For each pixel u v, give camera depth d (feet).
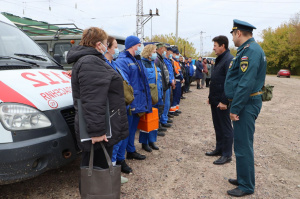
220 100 12.65
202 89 47.42
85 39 7.03
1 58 9.61
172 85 19.19
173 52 23.72
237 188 9.89
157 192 9.89
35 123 8.09
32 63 10.38
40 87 8.92
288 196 9.80
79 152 9.31
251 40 9.35
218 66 12.75
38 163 8.16
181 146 15.29
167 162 12.80
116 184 6.68
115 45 9.89
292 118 23.99
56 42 21.54
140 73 11.76
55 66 11.60
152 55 14.14
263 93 9.70
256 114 9.43
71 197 9.22
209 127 20.02
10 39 11.02
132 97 10.39
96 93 6.37
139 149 14.58
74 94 6.89
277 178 11.30
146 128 12.79
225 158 12.83
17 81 8.61
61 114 8.80
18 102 7.95
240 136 9.50
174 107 23.20
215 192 10.00
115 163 10.64
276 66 155.43
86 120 6.38
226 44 12.57
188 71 39.14
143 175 11.28
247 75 8.87
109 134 6.73
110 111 6.94
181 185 10.48
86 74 6.41
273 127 20.38
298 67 145.18
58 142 8.45
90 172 6.55
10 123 7.68
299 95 42.86
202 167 12.30
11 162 7.50
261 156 13.84
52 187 9.87
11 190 9.60
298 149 15.15
